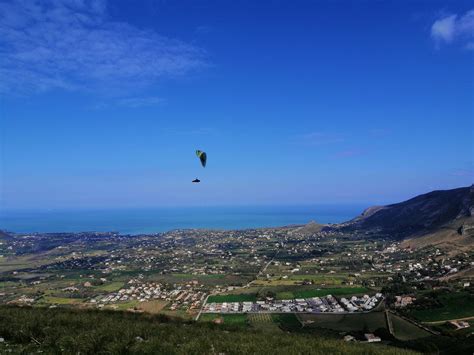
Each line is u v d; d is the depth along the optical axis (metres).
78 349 18.55
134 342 20.03
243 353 19.14
